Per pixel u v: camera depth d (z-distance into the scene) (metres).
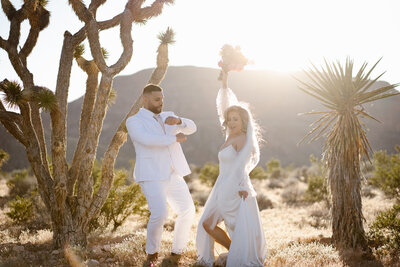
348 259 5.35
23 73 5.80
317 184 14.88
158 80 6.20
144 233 7.20
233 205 4.59
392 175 13.55
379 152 17.02
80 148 6.33
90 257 5.26
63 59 6.13
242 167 4.55
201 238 4.82
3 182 21.06
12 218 9.44
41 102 5.15
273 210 13.50
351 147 6.04
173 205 5.17
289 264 4.80
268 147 92.50
